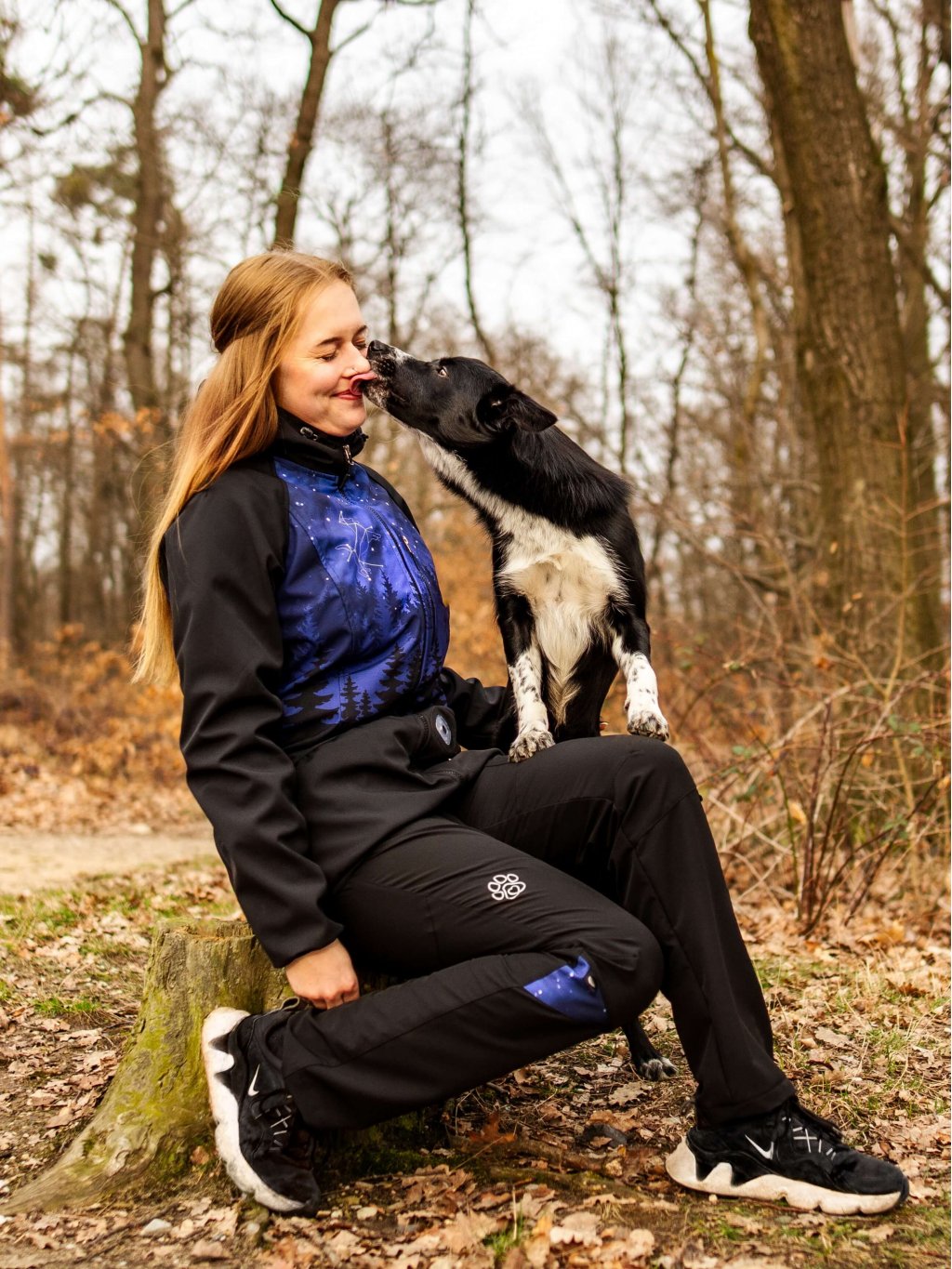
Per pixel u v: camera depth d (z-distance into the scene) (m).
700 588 11.19
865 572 5.91
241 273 1.95
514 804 1.87
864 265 5.99
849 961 3.61
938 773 4.54
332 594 1.82
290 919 1.66
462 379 2.90
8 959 3.17
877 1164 1.70
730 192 11.27
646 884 1.73
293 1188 1.71
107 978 3.07
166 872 5.32
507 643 2.87
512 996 1.62
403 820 1.75
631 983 1.63
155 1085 1.96
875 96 12.16
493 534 2.98
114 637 18.05
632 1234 1.59
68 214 12.91
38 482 24.23
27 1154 2.01
